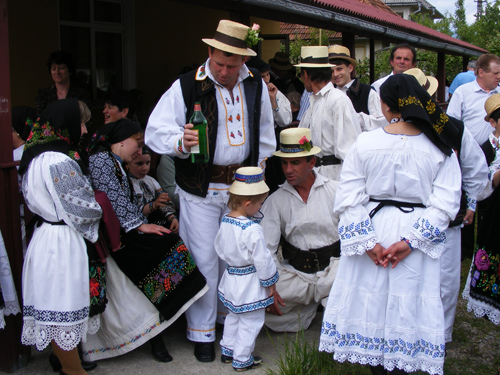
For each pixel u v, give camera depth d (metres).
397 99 2.74
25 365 3.42
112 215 3.16
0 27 3.06
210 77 3.38
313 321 4.15
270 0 5.12
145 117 6.41
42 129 3.00
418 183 2.70
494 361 3.65
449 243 3.35
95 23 6.68
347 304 2.79
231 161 3.50
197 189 3.47
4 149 3.15
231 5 5.04
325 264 3.84
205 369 3.42
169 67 7.97
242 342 3.36
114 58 7.02
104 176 3.30
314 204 3.79
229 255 3.35
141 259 3.36
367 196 2.80
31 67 5.82
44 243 2.94
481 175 3.27
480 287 3.44
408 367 2.71
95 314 3.11
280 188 3.88
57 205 2.90
